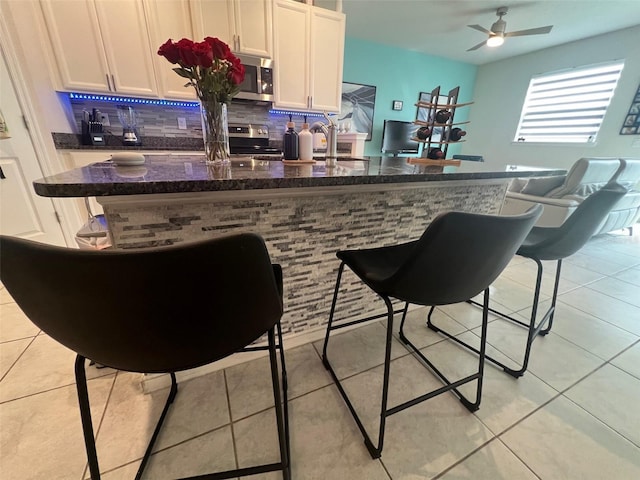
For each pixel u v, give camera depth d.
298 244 1.31
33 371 1.33
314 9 3.04
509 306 1.96
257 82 2.97
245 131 3.31
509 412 1.18
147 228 0.99
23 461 0.96
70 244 2.60
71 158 2.48
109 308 0.48
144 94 2.62
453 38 4.41
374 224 1.49
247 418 1.12
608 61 4.11
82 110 2.72
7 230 2.23
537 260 1.31
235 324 0.59
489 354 1.50
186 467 0.95
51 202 2.45
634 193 3.17
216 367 1.35
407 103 5.18
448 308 1.92
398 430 1.10
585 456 1.02
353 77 4.59
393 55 4.80
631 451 1.03
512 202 3.17
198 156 1.76
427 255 0.74
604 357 1.50
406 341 1.55
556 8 3.40
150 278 0.46
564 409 1.20
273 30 2.90
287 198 1.20
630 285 2.29
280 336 1.16
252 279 0.56
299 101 3.26
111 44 2.41
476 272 0.82
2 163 2.15
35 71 2.26
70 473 0.93
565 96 4.65
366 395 1.24
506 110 5.44
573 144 4.61
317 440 1.05
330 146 1.92
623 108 4.05
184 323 0.53
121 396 1.21
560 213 2.72
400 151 5.15
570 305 1.99
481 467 0.98
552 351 1.54
